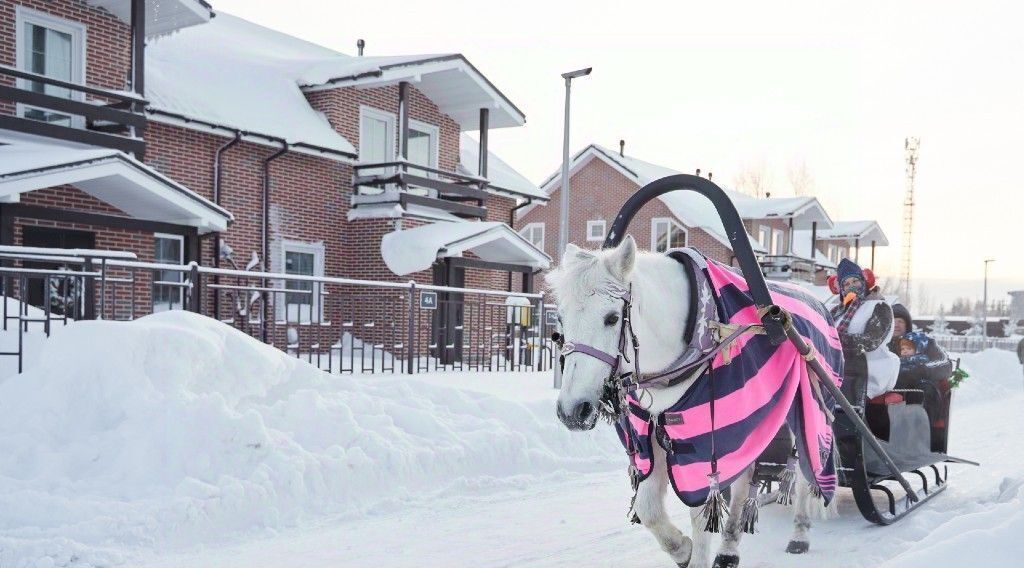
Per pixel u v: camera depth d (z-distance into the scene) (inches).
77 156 473.7
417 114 840.3
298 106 763.4
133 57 555.8
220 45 848.9
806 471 185.9
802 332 183.5
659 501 171.0
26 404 261.3
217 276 649.0
